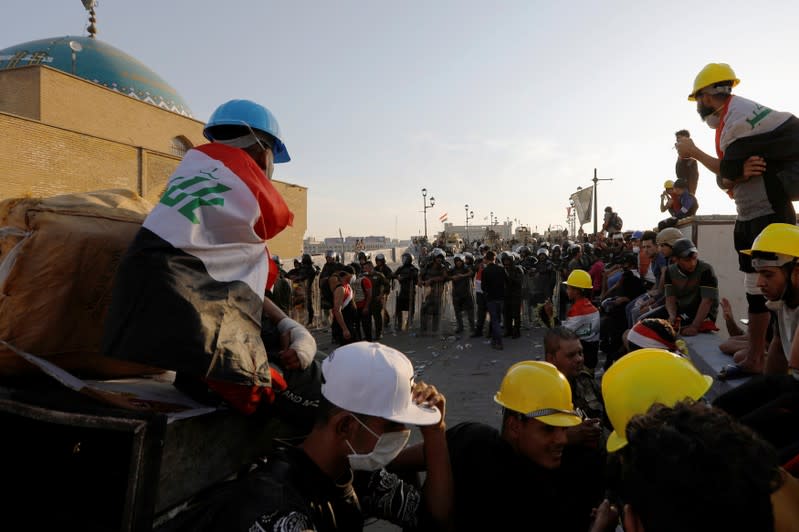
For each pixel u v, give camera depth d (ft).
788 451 5.89
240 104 7.19
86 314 5.90
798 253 8.74
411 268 49.62
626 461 3.96
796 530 3.91
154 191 69.46
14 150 54.03
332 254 49.52
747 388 7.59
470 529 6.78
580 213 93.71
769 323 13.89
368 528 13.92
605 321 25.44
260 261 6.14
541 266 49.96
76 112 73.26
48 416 5.01
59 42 88.43
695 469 3.18
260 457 6.52
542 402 6.70
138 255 5.23
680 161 34.27
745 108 11.34
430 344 42.24
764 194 11.51
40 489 5.49
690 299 18.33
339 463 5.31
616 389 5.96
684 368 5.89
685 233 31.63
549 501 6.81
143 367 6.57
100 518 5.29
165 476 5.02
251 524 4.38
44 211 5.77
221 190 5.90
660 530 3.27
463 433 7.35
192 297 5.17
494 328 39.11
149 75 94.12
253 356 5.53
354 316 39.34
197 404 5.98
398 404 5.31
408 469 7.42
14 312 5.58
